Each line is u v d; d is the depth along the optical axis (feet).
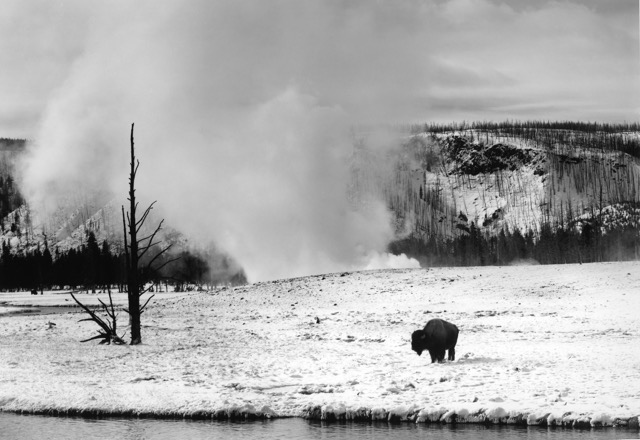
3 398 92.53
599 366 106.73
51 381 103.14
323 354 129.49
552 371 102.78
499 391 90.17
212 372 109.60
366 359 122.01
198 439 76.23
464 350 129.80
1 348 141.79
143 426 82.02
